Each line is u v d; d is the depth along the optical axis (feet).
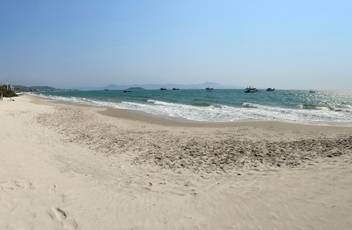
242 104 97.60
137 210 14.44
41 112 67.10
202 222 13.07
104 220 13.58
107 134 37.60
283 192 15.34
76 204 15.15
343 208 12.94
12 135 33.32
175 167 21.94
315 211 13.07
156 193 16.47
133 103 115.44
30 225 13.02
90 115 62.95
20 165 21.11
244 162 22.56
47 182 17.84
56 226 13.03
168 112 70.13
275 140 32.37
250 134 37.11
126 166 22.36
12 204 14.79
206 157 24.84
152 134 37.76
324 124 46.60
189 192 16.43
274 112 67.21
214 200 15.12
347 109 76.33
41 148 27.53
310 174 17.87
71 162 22.97
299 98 158.40
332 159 21.57
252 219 12.99
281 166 20.61
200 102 111.14
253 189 16.11
